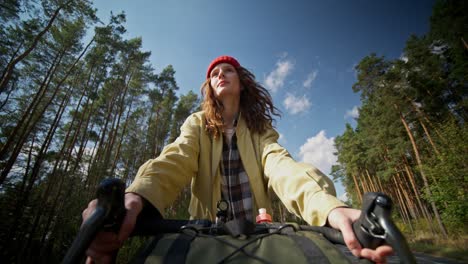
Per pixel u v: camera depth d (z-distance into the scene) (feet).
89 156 59.00
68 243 28.63
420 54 60.29
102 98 63.67
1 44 33.86
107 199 1.39
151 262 1.45
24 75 39.91
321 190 2.11
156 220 2.04
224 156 4.01
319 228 1.84
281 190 2.65
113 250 1.56
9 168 31.14
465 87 55.01
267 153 3.42
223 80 4.38
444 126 42.83
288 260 1.42
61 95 50.24
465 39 47.14
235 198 3.63
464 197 37.42
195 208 3.57
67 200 33.68
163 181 2.39
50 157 44.16
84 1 36.24
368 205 1.39
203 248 1.61
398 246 1.15
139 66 68.18
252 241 1.67
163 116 85.35
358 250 1.40
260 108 4.62
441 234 54.03
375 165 96.68
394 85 63.00
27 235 33.14
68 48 43.70
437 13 50.78
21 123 32.63
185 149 3.19
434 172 41.65
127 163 71.41
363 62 70.18
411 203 88.94
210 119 4.03
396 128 64.95
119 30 52.49
